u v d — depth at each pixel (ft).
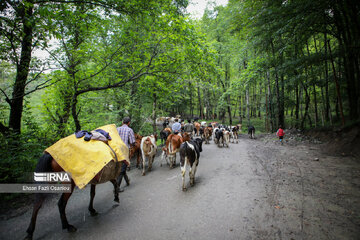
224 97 76.18
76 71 20.08
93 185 11.37
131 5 17.22
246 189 14.42
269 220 9.93
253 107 99.25
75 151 9.42
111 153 10.34
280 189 14.17
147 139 20.34
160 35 22.81
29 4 10.71
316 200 12.04
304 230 8.91
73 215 11.30
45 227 10.00
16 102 17.70
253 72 54.70
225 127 46.60
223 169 20.80
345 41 28.09
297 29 27.37
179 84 28.53
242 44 62.80
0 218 10.83
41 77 19.04
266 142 42.68
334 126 36.81
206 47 28.60
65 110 23.72
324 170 18.56
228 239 8.46
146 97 39.73
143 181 17.60
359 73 28.30
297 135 43.60
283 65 37.60
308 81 42.70
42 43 14.70
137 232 9.34
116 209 12.00
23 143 17.10
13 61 15.85
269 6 30.37
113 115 32.71
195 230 9.29
